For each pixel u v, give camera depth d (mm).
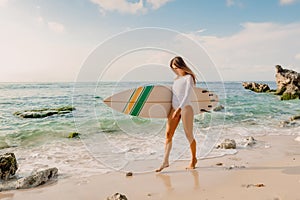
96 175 3578
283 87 21906
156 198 2787
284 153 4695
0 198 2822
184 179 3354
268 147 5168
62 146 5465
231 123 8297
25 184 3141
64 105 12688
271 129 7496
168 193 2916
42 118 9070
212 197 2777
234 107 13023
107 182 3301
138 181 3316
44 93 18641
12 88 23484
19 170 3863
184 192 2932
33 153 4922
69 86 23203
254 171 3627
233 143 5094
